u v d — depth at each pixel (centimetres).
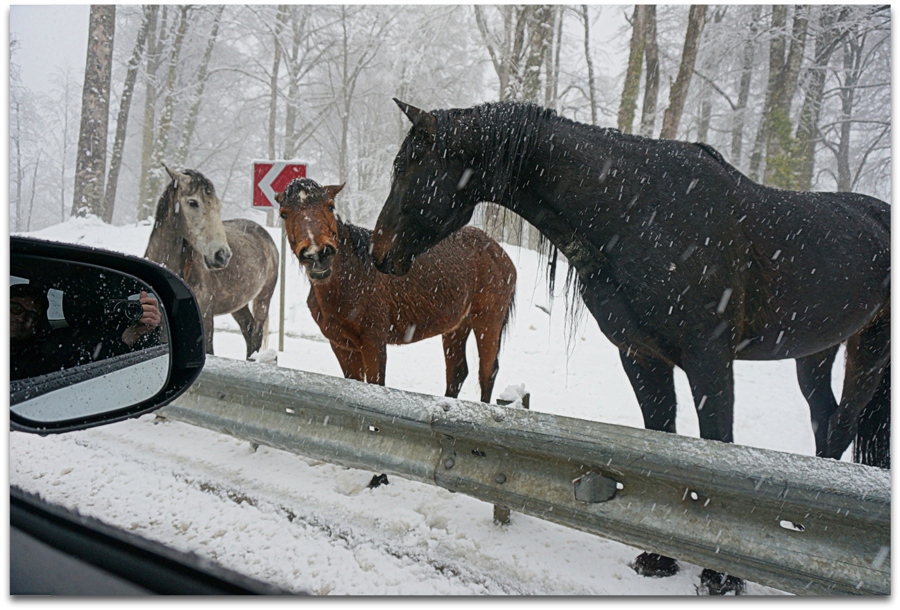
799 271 247
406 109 244
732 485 162
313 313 378
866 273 272
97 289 188
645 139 248
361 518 243
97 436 339
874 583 141
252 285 639
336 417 262
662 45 1995
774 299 247
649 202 230
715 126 2330
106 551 202
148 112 2423
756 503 164
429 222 252
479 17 1853
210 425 309
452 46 2386
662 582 201
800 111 1595
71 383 177
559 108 2136
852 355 322
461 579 198
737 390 648
